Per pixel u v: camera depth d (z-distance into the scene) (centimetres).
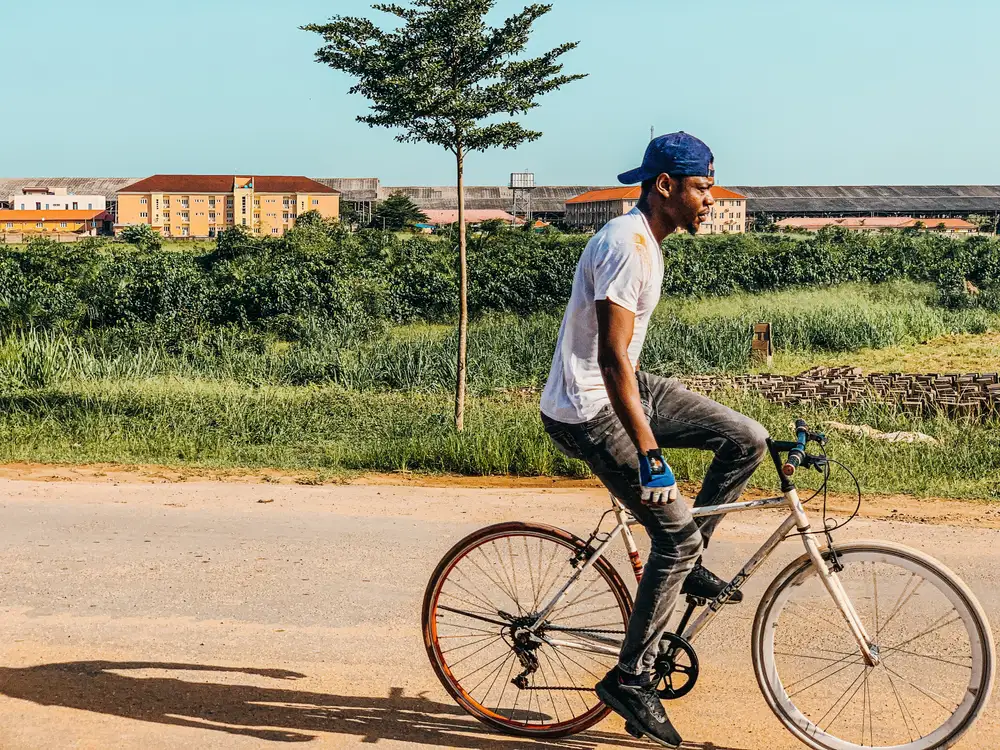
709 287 2944
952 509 676
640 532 611
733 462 310
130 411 1184
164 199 17012
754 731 335
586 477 855
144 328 1909
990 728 333
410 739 331
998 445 902
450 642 407
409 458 909
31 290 2567
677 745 311
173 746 323
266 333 2100
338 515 668
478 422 1069
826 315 2111
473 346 1753
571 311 305
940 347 1973
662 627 306
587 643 330
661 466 285
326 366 1631
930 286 2930
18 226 18325
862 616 414
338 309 2256
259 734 333
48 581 506
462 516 667
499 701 354
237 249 4191
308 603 472
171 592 489
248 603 472
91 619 448
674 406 312
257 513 673
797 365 1794
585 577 333
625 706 312
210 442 1009
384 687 374
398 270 2827
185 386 1407
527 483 825
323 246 4238
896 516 648
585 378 303
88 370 1487
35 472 838
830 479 763
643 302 298
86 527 626
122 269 2956
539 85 1018
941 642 395
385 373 1593
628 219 297
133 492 745
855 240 4819
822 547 308
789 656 383
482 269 2720
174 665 394
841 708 343
